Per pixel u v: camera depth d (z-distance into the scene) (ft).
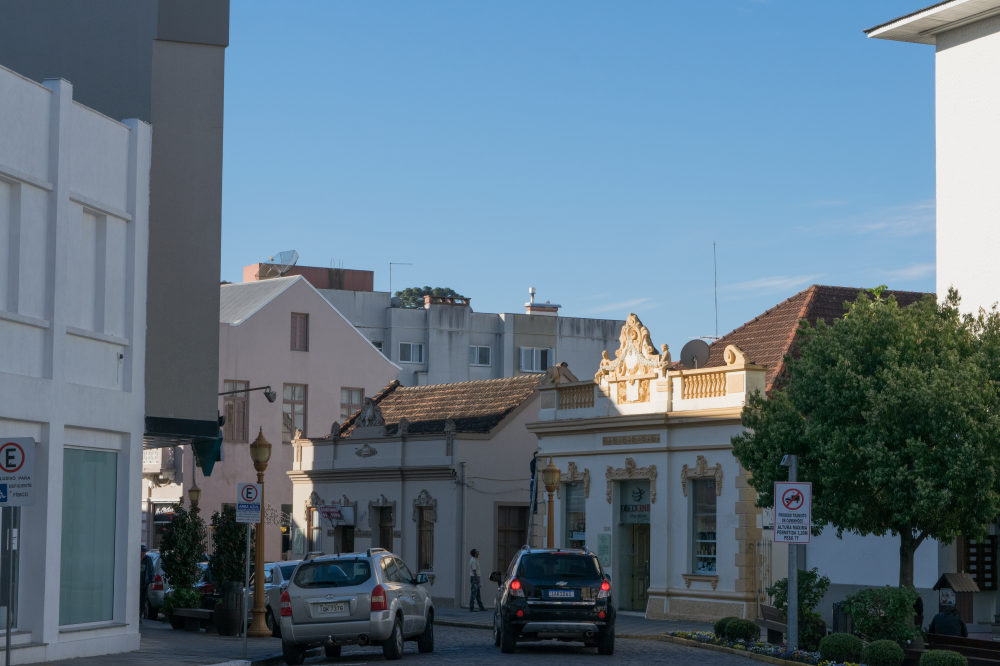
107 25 82.74
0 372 62.18
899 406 73.51
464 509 133.69
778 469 79.92
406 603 71.92
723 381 103.91
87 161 71.15
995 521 80.28
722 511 103.40
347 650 80.74
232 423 180.04
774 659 69.41
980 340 79.56
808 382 78.23
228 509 95.55
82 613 69.46
